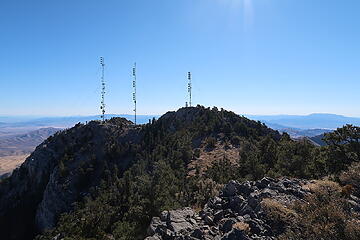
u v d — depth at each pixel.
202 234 16.23
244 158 57.50
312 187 19.66
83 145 106.44
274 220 16.09
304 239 14.33
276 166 47.34
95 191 75.50
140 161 76.94
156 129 105.12
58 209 82.69
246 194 21.48
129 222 31.94
